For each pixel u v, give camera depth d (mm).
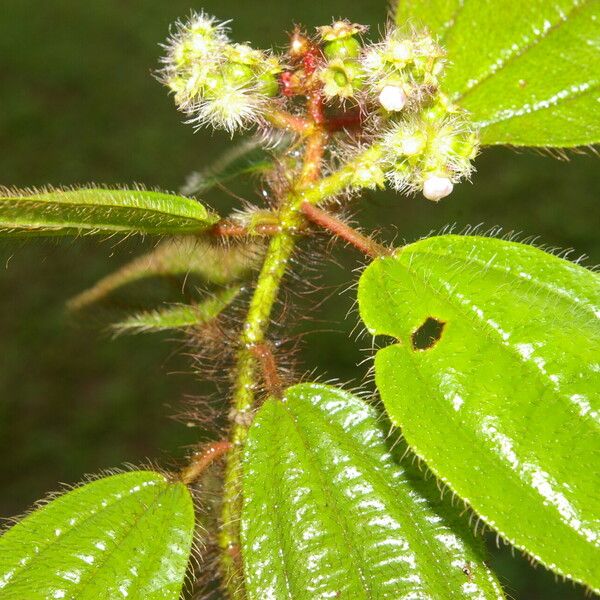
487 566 283
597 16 346
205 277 347
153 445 1026
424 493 290
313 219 306
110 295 387
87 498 302
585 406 272
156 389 1070
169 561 295
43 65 1479
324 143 314
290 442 297
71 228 281
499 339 283
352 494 292
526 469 263
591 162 1226
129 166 1307
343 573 284
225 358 328
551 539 254
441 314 289
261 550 287
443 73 308
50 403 1069
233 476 304
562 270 293
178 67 308
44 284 1150
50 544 295
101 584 290
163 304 381
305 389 304
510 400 272
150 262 372
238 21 1501
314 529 288
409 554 285
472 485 261
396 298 294
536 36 346
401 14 354
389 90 296
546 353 279
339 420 301
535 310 287
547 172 1219
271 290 311
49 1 1608
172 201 284
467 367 278
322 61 309
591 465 263
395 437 297
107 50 1512
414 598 281
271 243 311
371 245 303
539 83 341
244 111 305
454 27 350
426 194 299
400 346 283
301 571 285
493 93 342
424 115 300
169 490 305
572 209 1181
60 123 1376
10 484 1011
